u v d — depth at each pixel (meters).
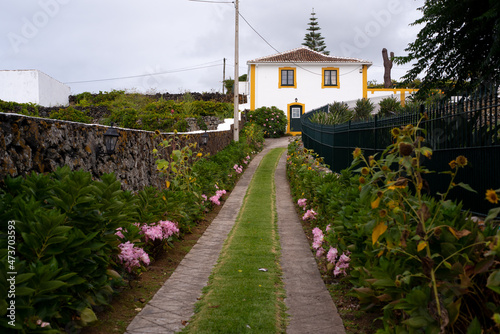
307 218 8.94
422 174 7.48
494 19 10.41
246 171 18.17
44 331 2.94
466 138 6.25
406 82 13.35
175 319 4.20
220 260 6.39
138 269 5.30
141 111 27.64
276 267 5.98
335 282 5.34
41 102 31.48
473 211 6.11
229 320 4.09
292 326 4.04
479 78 11.45
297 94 34.66
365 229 3.29
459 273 2.91
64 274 3.47
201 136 14.43
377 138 10.11
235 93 21.70
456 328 3.02
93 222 3.94
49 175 4.36
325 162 16.42
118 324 4.04
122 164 8.05
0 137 4.48
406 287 3.26
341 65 34.50
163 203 7.07
